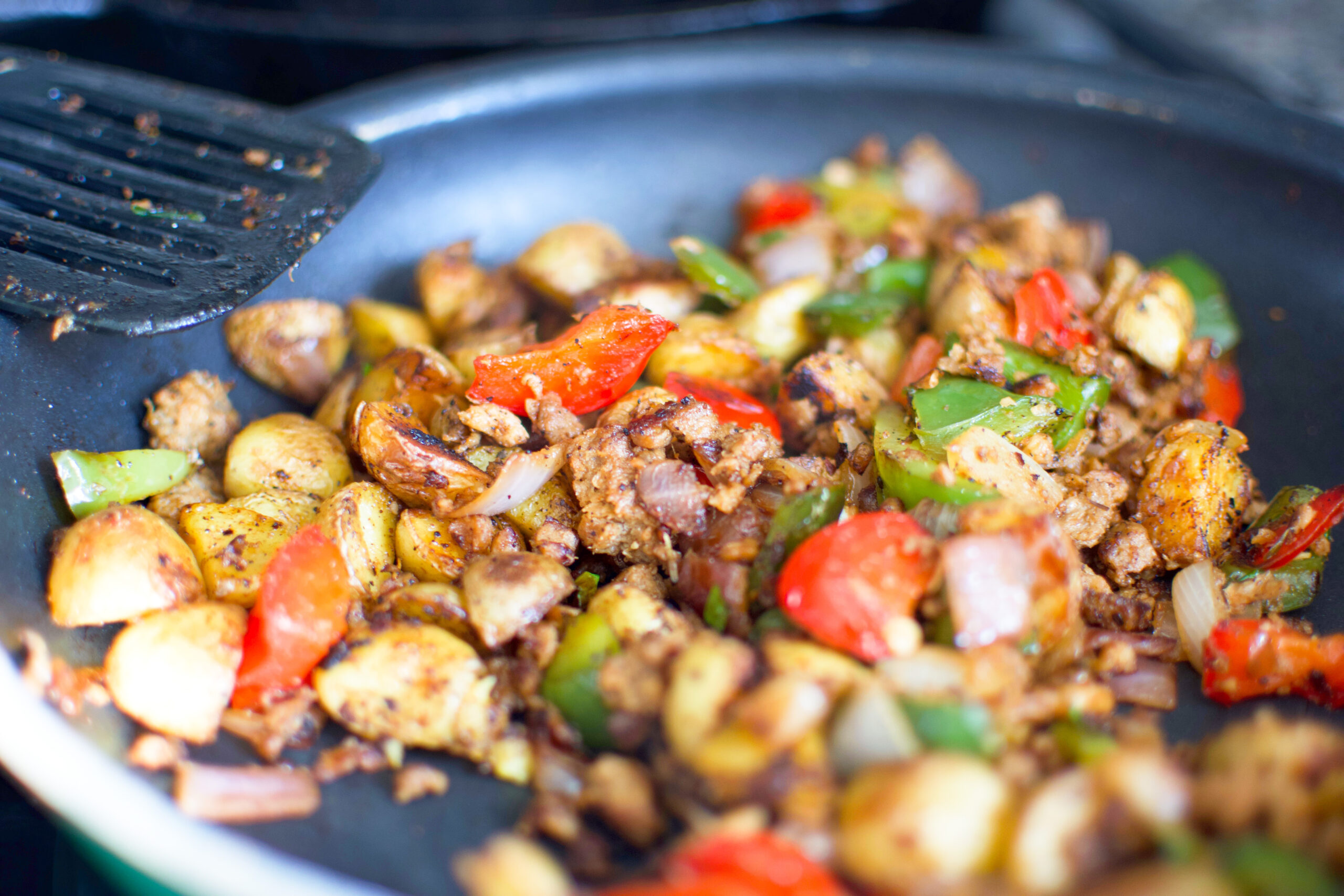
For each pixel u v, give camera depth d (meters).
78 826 0.29
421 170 0.46
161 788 0.31
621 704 0.31
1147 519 0.38
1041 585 0.32
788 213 0.48
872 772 0.29
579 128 0.48
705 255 0.43
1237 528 0.37
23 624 0.32
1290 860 0.28
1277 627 0.34
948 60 0.48
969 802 0.28
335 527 0.36
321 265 0.44
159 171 0.40
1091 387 0.38
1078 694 0.32
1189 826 0.29
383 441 0.36
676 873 0.28
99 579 0.33
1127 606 0.35
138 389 0.39
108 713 0.32
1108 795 0.29
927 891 0.28
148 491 0.37
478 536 0.36
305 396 0.42
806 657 0.31
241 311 0.41
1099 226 0.46
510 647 0.34
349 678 0.33
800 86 0.49
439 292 0.44
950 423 0.37
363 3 0.52
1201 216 0.45
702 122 0.49
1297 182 0.43
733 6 0.52
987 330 0.40
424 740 0.33
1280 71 0.63
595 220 0.49
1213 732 0.34
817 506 0.34
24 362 0.36
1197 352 0.41
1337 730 0.33
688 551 0.35
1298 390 0.42
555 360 0.38
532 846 0.30
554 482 0.38
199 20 0.49
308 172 0.41
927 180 0.49
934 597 0.32
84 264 0.36
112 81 0.43
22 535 0.34
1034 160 0.48
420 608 0.34
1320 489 0.40
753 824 0.29
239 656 0.33
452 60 0.51
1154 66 0.66
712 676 0.30
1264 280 0.43
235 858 0.28
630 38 0.51
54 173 0.40
